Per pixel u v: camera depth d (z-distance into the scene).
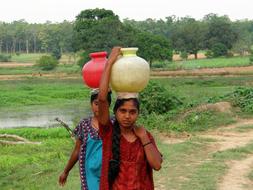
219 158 10.64
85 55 69.94
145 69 3.87
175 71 67.50
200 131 15.59
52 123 25.34
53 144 14.85
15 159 12.17
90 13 76.94
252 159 10.59
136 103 3.89
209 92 36.06
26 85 52.59
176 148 11.86
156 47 72.38
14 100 38.19
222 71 64.88
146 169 3.93
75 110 32.44
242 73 59.94
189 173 9.12
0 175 10.38
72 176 9.37
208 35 101.94
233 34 103.12
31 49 148.12
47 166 10.84
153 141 3.98
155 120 16.67
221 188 8.12
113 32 69.56
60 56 119.88
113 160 3.88
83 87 49.38
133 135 3.93
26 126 24.44
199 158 10.74
